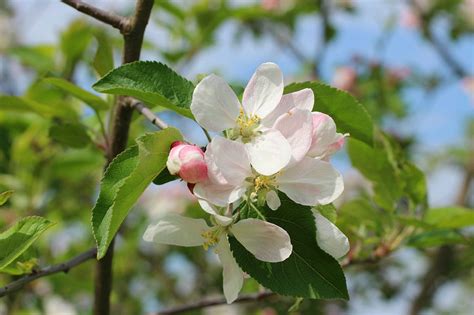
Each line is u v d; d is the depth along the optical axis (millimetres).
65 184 949
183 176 457
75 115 635
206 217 592
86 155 833
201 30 934
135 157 472
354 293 1096
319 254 475
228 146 459
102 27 886
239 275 479
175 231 477
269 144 463
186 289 1133
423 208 640
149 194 1131
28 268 530
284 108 475
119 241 1041
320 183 467
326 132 469
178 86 493
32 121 846
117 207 457
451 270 1019
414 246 642
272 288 473
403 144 1245
